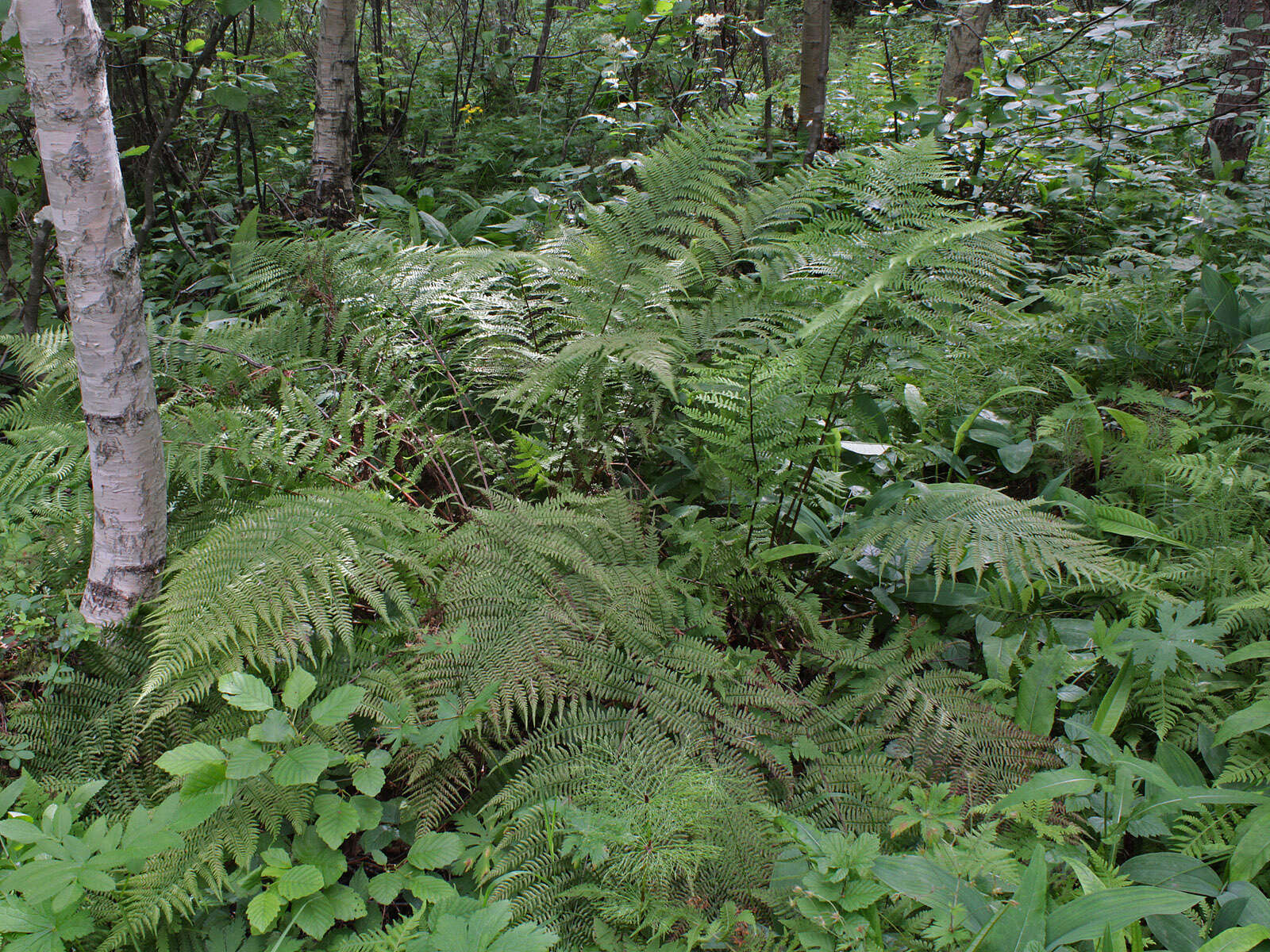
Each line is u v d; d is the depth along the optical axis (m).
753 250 2.91
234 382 2.79
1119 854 1.91
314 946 1.70
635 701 2.09
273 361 2.88
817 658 2.36
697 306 3.19
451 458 2.92
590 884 1.74
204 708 2.05
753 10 8.57
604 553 2.47
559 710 2.05
